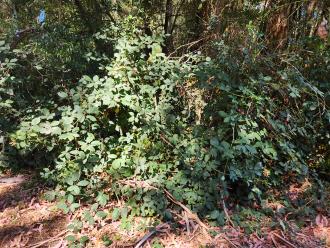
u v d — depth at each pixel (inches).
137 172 133.3
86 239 116.3
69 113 134.7
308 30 177.5
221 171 132.6
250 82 136.3
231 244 115.9
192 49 194.4
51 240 117.4
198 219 123.9
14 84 159.5
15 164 159.5
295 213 134.3
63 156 139.6
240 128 131.3
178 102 150.7
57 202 137.5
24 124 135.3
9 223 126.3
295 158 143.9
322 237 124.7
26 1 207.2
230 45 155.6
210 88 132.5
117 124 145.7
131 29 158.1
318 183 152.0
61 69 162.4
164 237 118.2
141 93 143.6
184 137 140.3
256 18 176.7
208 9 197.2
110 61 158.6
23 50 160.6
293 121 147.9
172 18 214.4
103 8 193.9
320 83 155.9
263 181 140.4
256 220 129.0
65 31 171.0
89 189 133.9
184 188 132.2
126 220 125.1
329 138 156.6
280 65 152.1
